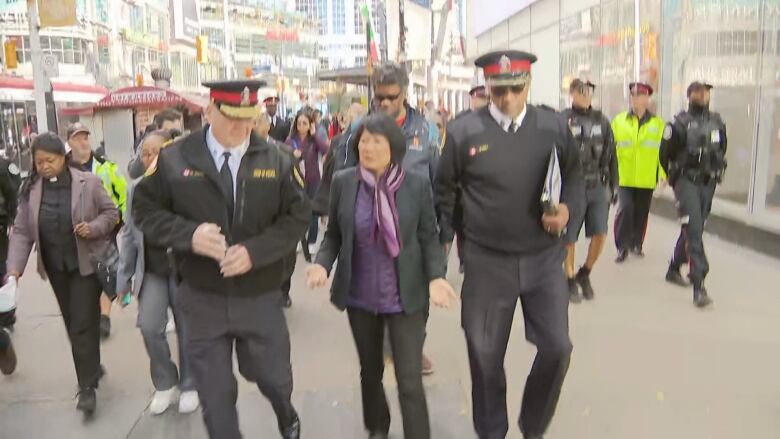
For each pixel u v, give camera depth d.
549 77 20.11
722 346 5.47
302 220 3.24
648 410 4.40
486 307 3.55
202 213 3.11
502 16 26.52
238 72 84.94
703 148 6.39
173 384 4.64
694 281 6.53
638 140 8.14
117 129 15.69
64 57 46.56
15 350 5.86
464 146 3.50
